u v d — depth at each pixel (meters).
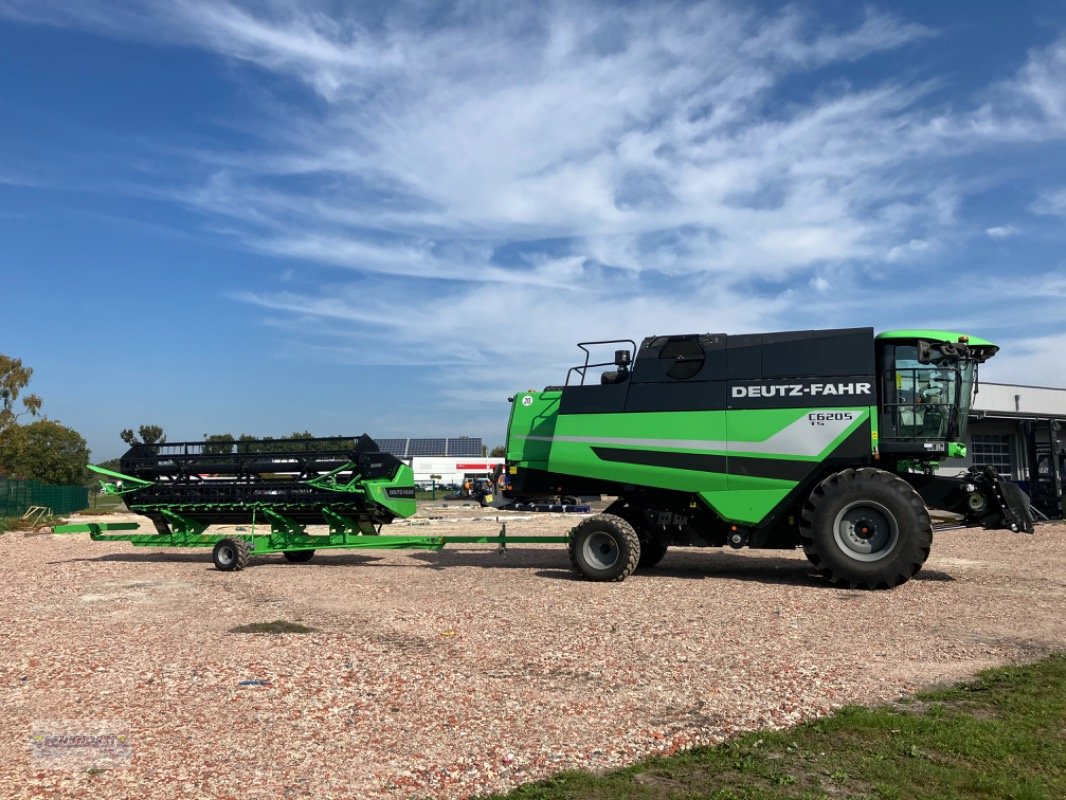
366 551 18.09
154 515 16.05
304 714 5.52
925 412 11.65
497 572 13.52
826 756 4.57
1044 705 5.43
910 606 9.65
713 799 4.03
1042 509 19.58
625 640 7.80
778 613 9.23
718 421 12.22
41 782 4.36
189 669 6.77
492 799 4.09
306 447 15.52
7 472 56.75
